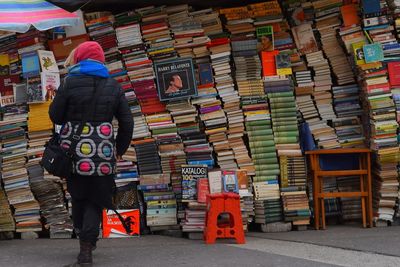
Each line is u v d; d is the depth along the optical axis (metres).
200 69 7.39
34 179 7.15
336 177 7.65
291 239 6.71
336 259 5.52
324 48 7.71
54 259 5.78
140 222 7.27
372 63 7.35
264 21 7.60
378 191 7.50
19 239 7.19
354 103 7.71
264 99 7.43
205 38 7.37
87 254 5.29
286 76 7.51
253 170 7.34
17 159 7.18
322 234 7.03
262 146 7.37
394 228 7.37
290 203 7.34
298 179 7.42
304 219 7.36
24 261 5.70
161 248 6.26
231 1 7.66
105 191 5.35
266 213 7.32
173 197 7.23
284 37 7.68
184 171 7.01
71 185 5.38
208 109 7.34
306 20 7.73
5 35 7.27
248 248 6.17
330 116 7.68
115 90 5.38
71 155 5.20
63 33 7.36
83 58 5.39
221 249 6.12
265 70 7.50
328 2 7.68
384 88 7.32
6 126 7.19
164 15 7.36
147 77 7.31
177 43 7.36
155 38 7.35
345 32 7.57
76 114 5.28
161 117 7.30
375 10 7.45
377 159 7.42
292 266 5.21
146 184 7.20
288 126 7.44
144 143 7.25
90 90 5.29
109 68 7.34
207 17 7.47
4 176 7.16
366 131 7.62
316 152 7.36
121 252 6.04
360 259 5.50
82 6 6.65
